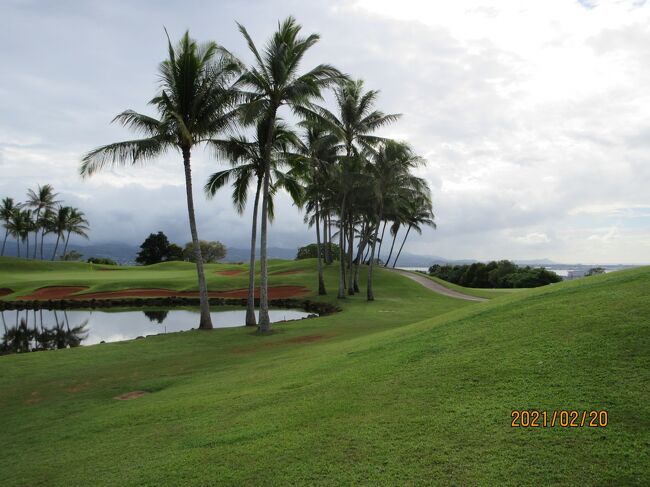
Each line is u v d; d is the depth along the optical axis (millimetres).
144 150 22391
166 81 22953
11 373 14711
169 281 49125
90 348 18812
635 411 5559
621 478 4562
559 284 14180
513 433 5633
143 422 8711
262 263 22641
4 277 56438
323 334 20219
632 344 7137
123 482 6051
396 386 7930
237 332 22578
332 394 8219
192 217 24000
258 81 22406
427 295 42812
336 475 5359
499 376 7309
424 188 40281
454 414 6387
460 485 4820
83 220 89938
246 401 8914
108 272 66250
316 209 41250
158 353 17750
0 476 6910
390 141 36531
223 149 24438
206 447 6773
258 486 5395
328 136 37281
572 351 7469
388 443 5922
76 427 9102
